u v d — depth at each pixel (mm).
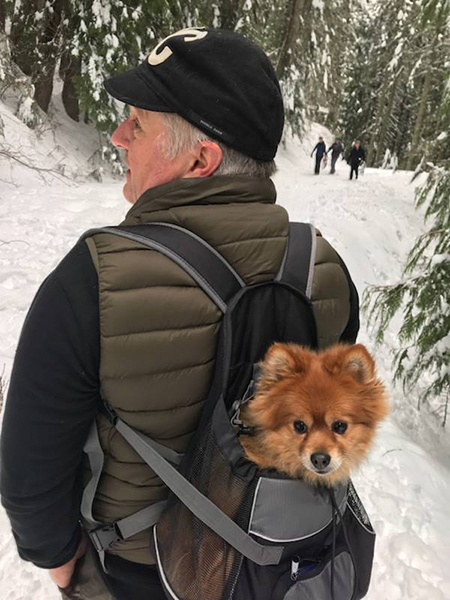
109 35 14125
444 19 6270
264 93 1346
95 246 1207
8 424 1226
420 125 25719
